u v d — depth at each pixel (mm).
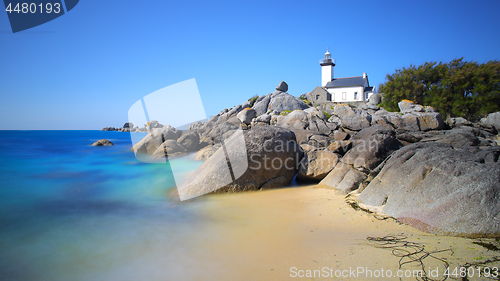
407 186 4766
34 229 4523
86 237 4195
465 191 3973
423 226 3969
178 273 3131
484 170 4156
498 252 3131
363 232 4055
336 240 3822
